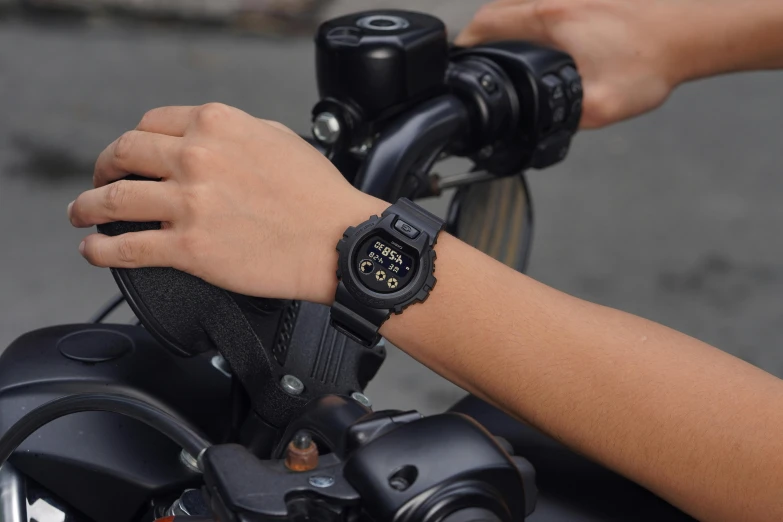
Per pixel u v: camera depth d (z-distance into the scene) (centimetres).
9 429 70
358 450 63
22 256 227
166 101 305
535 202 266
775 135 308
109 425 76
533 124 88
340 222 75
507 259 94
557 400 73
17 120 287
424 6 381
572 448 75
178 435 68
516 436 79
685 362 73
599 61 98
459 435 63
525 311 75
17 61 329
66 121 288
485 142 87
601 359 73
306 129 289
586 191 272
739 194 273
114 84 314
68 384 76
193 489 74
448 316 75
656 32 98
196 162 74
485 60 88
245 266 74
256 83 321
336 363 77
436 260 75
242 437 76
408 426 64
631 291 230
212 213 74
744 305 227
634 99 100
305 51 350
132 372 78
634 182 278
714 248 248
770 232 256
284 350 76
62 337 80
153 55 339
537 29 99
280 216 75
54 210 245
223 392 79
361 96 81
